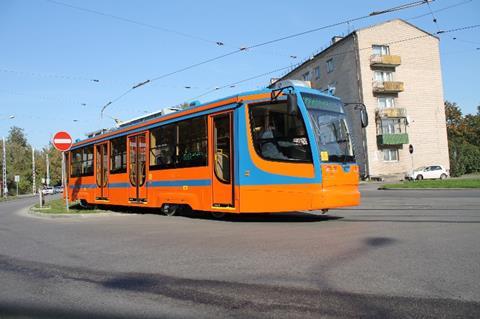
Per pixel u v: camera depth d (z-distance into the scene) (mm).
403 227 8523
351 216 11094
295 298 4281
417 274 4961
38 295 4793
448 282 4637
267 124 10211
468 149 52781
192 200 11688
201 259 6105
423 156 46562
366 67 44938
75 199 19203
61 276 5594
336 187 9922
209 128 11281
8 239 9242
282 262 5715
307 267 5410
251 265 5621
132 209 17156
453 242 6773
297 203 9719
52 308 4320
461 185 25328
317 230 8445
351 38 45656
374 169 44344
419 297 4188
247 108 10445
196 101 12320
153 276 5328
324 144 9953
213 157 11125
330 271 5191
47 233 9891
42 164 89000
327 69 50219
